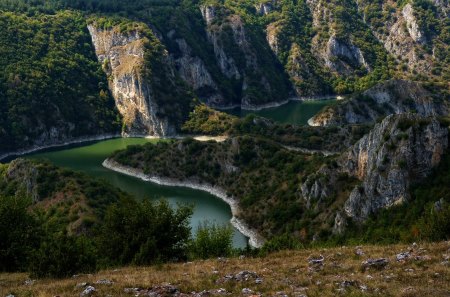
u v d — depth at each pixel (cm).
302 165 13775
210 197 15500
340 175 11069
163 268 4394
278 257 4641
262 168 15050
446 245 3984
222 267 4241
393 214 8869
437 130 9306
